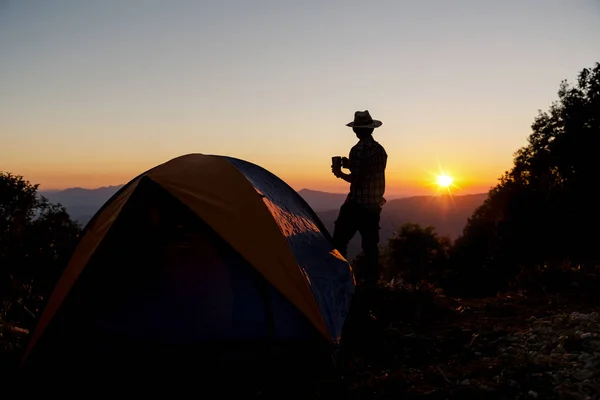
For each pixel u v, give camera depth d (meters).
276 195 6.58
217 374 5.09
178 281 5.78
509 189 36.00
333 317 5.63
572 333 5.39
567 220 24.36
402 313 7.14
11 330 7.09
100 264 5.79
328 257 6.45
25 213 33.72
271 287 5.65
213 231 5.71
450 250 42.59
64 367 5.29
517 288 9.23
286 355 5.38
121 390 4.83
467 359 5.46
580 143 33.56
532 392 4.24
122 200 5.97
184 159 6.20
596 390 4.16
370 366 5.44
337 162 7.34
